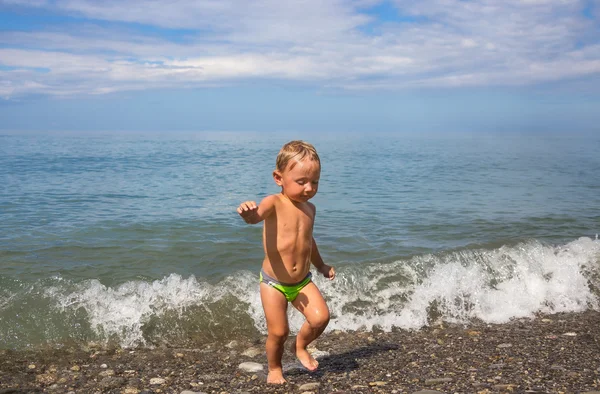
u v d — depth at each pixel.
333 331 5.34
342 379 3.89
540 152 43.81
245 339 5.10
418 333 5.27
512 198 14.04
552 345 4.78
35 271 6.51
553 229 9.67
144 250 7.72
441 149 49.94
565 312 6.05
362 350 4.69
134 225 9.54
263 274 3.68
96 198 13.36
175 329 5.17
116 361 4.46
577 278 6.75
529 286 6.54
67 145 48.34
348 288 6.12
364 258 7.28
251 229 9.30
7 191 14.38
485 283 6.53
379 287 6.20
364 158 34.44
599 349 4.64
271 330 3.65
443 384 3.72
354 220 10.50
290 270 3.60
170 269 6.85
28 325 4.98
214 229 9.28
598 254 7.32
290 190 3.53
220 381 3.96
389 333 5.26
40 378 4.04
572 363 4.21
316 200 13.61
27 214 10.59
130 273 6.60
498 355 4.46
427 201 13.45
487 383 3.73
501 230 9.51
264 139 93.69
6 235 8.47
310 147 3.56
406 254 7.57
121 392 3.77
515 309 6.04
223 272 6.76
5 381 3.94
